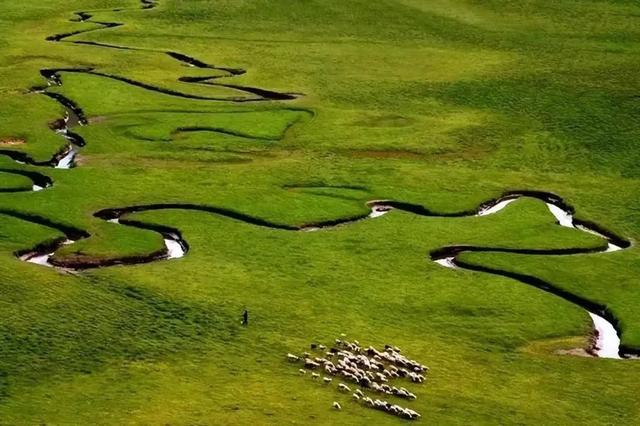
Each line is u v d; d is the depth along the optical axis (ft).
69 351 343.05
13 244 434.30
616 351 378.94
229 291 401.29
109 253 432.66
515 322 392.68
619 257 459.32
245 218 483.92
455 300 408.05
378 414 306.55
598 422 315.17
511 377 345.72
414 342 368.48
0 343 345.31
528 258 453.58
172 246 454.81
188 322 371.56
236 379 327.47
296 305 393.29
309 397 315.37
